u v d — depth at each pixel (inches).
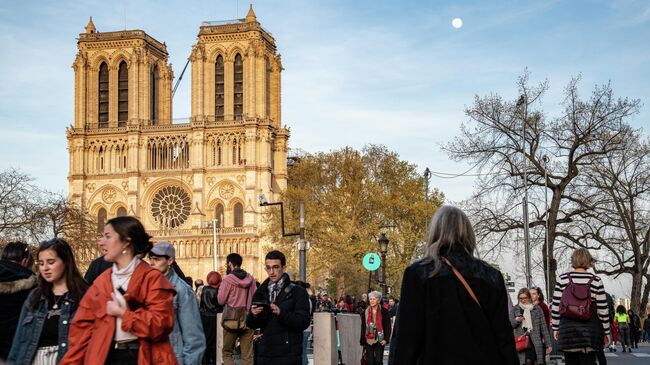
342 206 5022.1
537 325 1087.6
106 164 6633.9
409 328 433.7
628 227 2938.0
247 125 6505.9
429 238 453.4
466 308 432.5
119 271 479.2
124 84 6840.6
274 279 811.4
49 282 564.1
